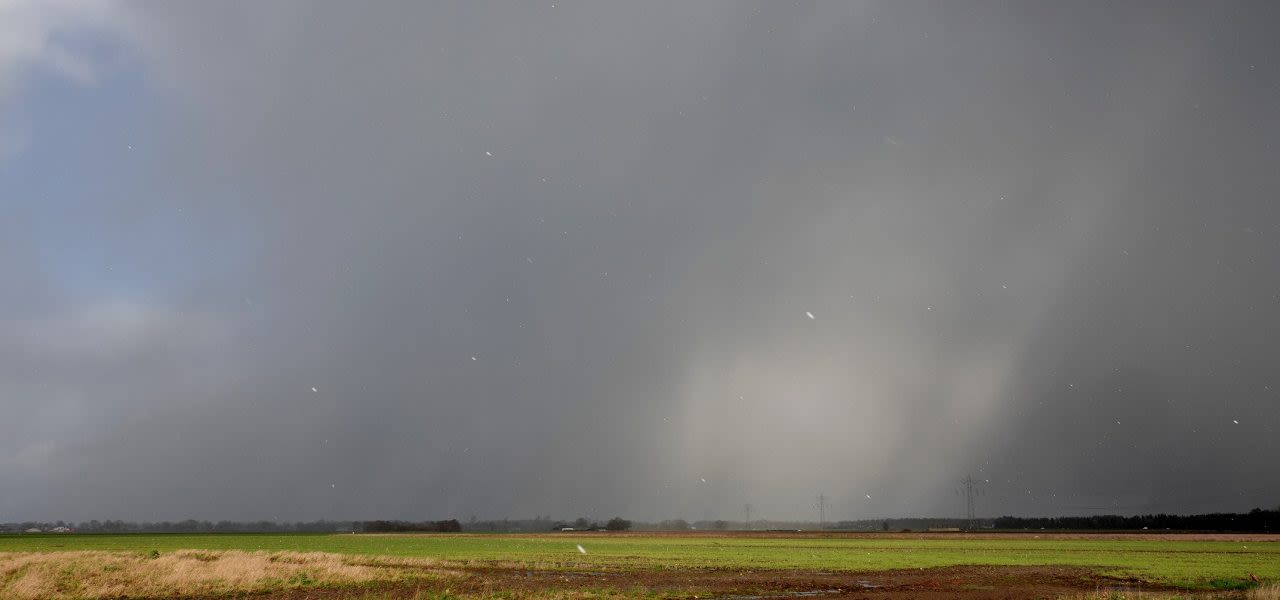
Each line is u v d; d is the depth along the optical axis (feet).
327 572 125.08
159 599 92.73
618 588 111.96
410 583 114.93
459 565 153.69
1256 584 119.85
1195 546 262.88
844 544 284.00
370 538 378.12
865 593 112.47
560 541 325.01
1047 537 357.61
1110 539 331.57
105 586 99.66
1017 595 108.17
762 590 114.83
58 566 113.91
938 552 222.89
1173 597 99.96
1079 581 130.41
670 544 284.00
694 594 106.22
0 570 108.06
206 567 126.11
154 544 265.34
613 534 448.65
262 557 154.81
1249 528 527.81
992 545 273.33
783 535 409.28
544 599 95.86
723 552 219.20
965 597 106.73
